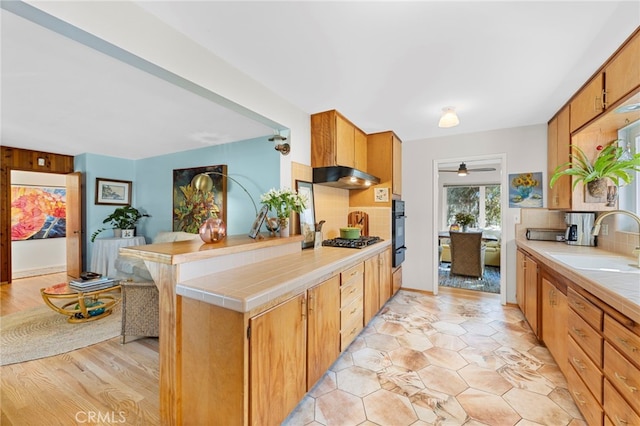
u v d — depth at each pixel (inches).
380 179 144.3
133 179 207.6
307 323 69.1
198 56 65.5
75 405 68.8
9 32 59.4
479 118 122.3
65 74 78.4
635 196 88.8
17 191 206.8
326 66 76.9
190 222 167.6
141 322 98.3
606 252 95.2
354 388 75.6
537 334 99.4
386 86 89.5
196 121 116.8
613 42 66.4
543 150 129.6
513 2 53.3
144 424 62.9
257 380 53.1
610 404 50.9
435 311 130.9
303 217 109.0
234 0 51.8
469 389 75.0
